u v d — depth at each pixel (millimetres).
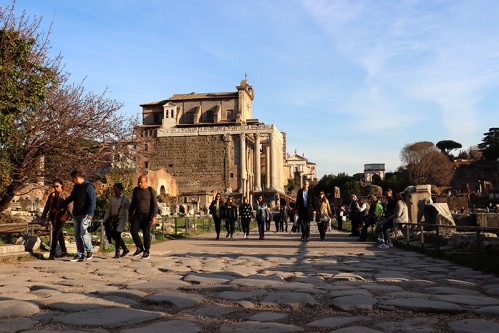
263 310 5480
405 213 15133
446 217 18031
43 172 18734
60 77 19672
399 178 114688
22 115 17719
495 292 6508
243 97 98062
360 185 104375
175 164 93688
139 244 12273
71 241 15461
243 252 14047
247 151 97312
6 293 6504
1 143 16922
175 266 10094
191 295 6242
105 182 23297
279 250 14789
